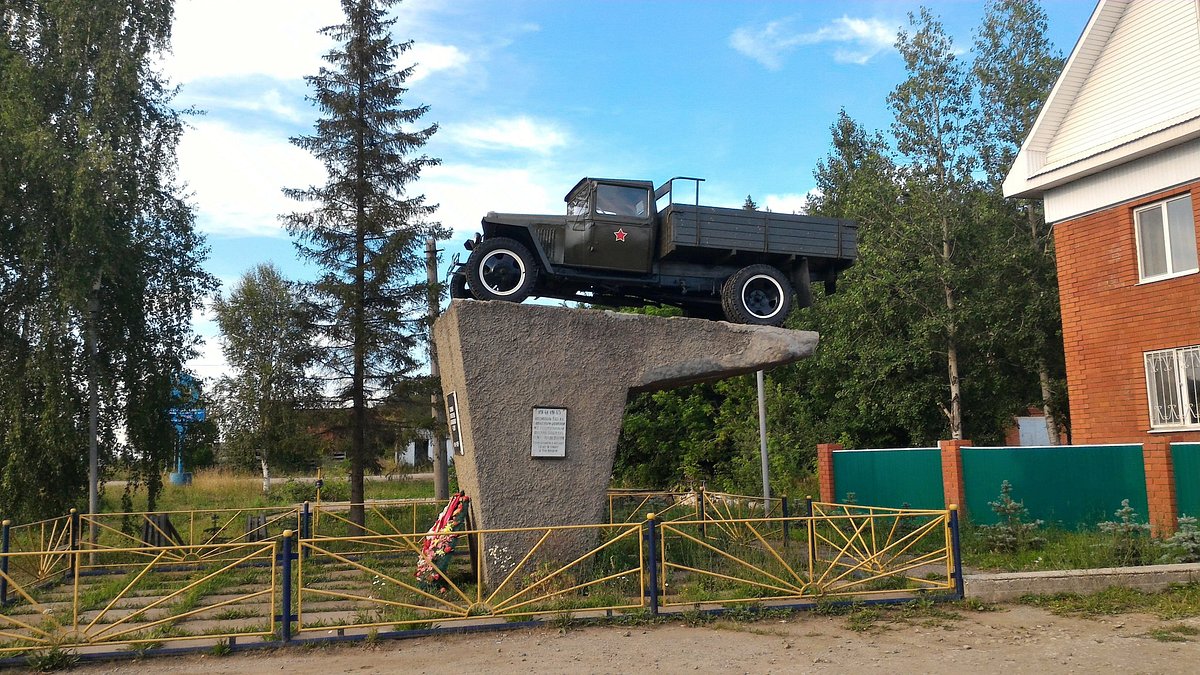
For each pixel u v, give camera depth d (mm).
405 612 8180
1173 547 10031
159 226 16047
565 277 10391
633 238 10391
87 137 14023
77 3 14641
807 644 7055
